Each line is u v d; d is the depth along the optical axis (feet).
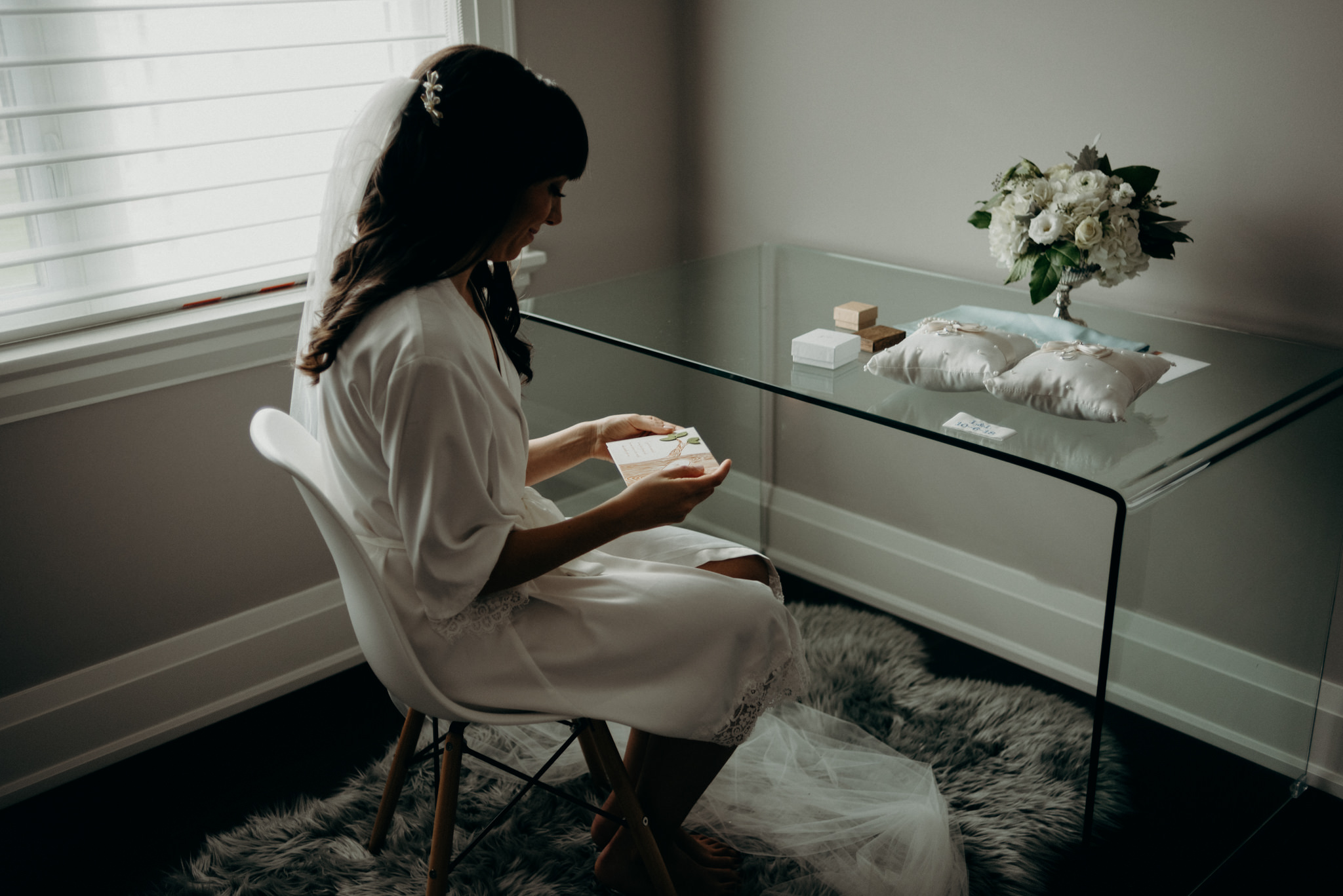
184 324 6.05
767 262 7.42
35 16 5.61
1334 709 5.97
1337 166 5.31
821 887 5.22
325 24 6.60
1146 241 5.56
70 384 5.74
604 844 5.35
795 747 6.24
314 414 4.84
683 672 4.46
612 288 6.89
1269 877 5.40
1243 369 5.20
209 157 6.37
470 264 4.22
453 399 3.89
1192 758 4.94
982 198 6.76
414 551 4.00
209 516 6.56
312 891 5.30
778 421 8.32
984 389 5.02
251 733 6.62
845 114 7.30
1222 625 4.85
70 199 5.79
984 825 5.65
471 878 5.33
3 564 5.84
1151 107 5.90
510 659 4.31
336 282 4.23
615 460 4.93
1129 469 4.18
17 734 6.03
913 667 7.11
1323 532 5.39
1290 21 5.28
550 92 4.03
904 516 7.73
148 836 5.74
